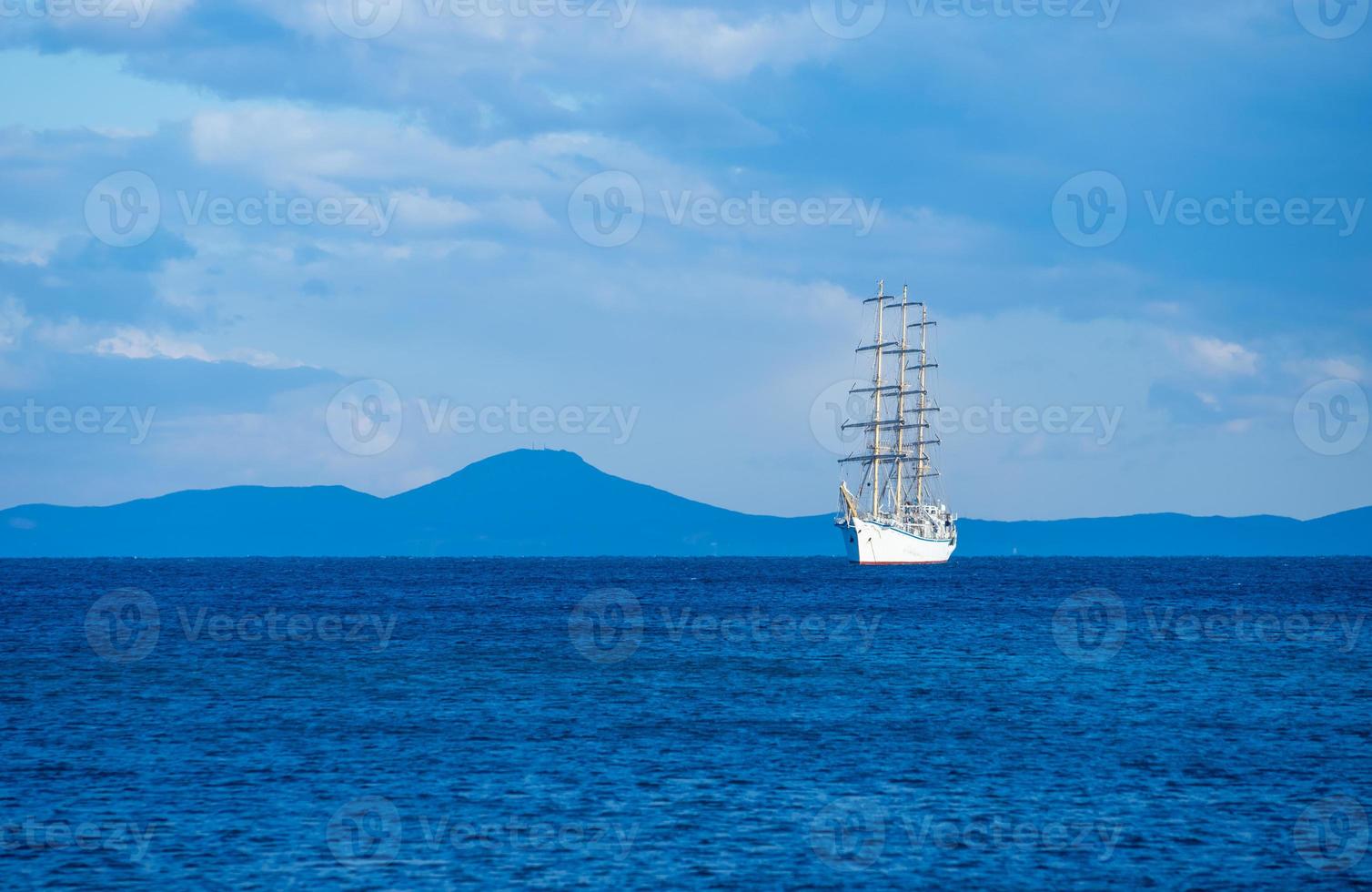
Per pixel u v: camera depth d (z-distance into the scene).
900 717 111.50
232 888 61.78
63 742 98.19
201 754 93.25
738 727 105.69
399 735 101.44
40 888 61.59
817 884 62.91
